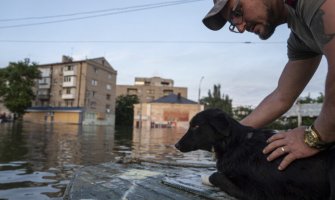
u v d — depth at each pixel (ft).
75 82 277.44
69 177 25.48
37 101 300.81
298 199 8.08
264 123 10.91
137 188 11.66
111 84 307.99
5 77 263.08
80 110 269.64
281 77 10.94
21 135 83.35
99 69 291.58
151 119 244.01
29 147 51.26
